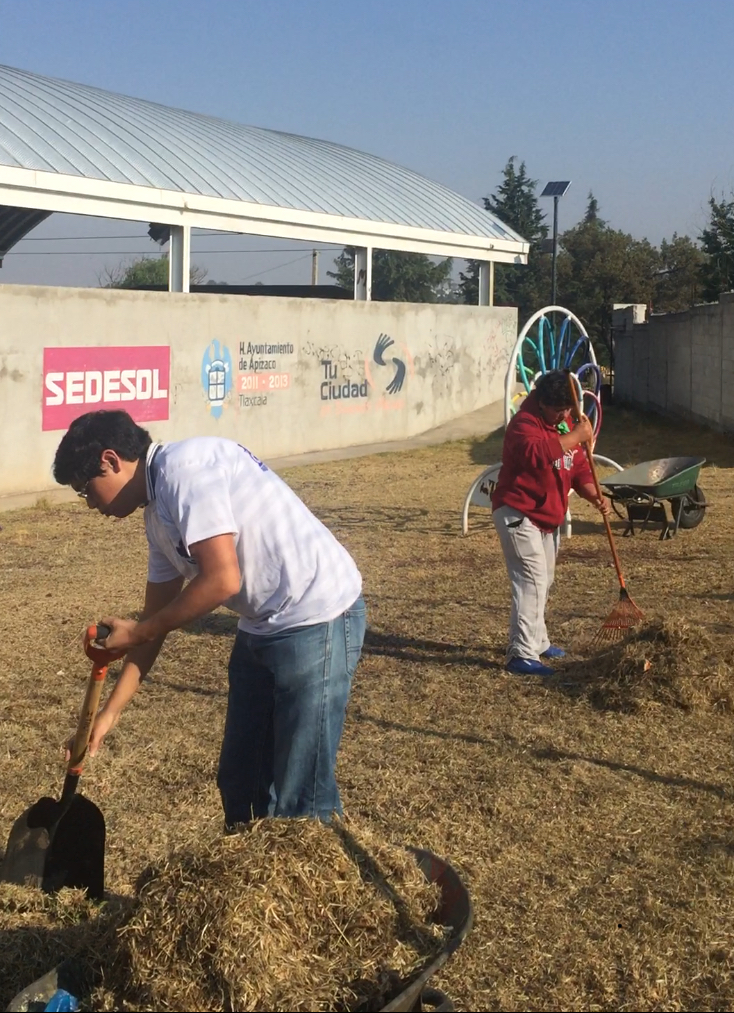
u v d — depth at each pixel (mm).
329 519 12320
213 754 5277
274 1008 2574
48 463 14969
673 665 5934
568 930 3680
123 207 19188
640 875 4039
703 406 21891
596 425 12438
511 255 29031
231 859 2842
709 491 13586
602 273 41094
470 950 3568
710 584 8547
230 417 18375
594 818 4527
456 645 7059
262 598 3328
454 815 4562
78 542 11227
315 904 2795
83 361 15383
